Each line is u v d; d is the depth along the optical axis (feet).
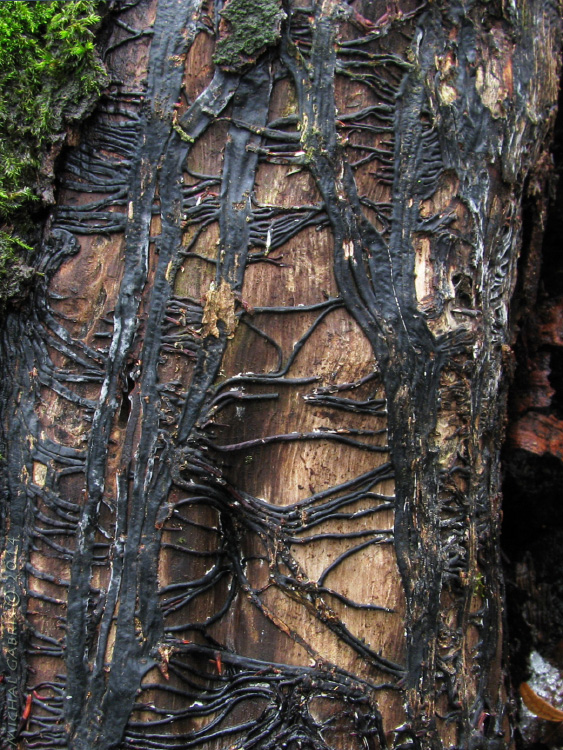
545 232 1.22
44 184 0.79
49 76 0.79
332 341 0.81
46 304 0.80
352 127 0.82
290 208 0.80
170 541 0.77
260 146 0.80
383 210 0.83
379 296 0.82
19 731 0.75
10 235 0.78
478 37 0.87
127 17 0.81
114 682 0.75
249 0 0.79
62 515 0.77
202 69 0.80
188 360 0.79
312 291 0.81
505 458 1.19
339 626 0.80
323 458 0.81
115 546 0.76
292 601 0.80
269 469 0.82
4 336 0.79
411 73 0.83
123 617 0.76
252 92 0.80
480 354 0.87
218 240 0.80
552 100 1.00
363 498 0.81
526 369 1.21
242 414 0.80
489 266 0.89
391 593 0.81
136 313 0.79
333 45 0.81
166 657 0.76
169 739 0.75
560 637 1.20
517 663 1.20
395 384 0.81
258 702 0.78
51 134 0.78
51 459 0.78
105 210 0.80
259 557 0.81
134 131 0.80
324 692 0.79
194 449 0.78
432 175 0.84
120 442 0.78
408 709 0.79
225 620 0.81
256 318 0.80
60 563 0.77
